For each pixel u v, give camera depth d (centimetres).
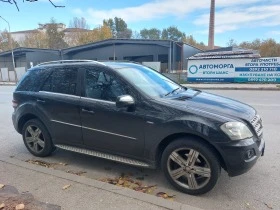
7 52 4278
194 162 349
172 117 354
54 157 503
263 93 1531
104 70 421
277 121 748
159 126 361
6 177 399
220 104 386
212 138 329
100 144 420
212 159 338
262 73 2022
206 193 360
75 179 386
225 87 1858
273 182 388
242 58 2058
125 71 426
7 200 311
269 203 336
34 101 486
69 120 445
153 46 3706
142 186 384
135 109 379
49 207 303
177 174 363
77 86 444
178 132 350
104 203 327
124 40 3669
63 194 350
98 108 409
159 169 439
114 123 397
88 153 434
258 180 394
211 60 2156
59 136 464
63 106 447
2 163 450
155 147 370
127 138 390
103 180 406
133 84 393
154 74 482
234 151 325
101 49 3975
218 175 341
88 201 332
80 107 428
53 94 466
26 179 392
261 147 362
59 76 470
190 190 356
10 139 627
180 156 359
